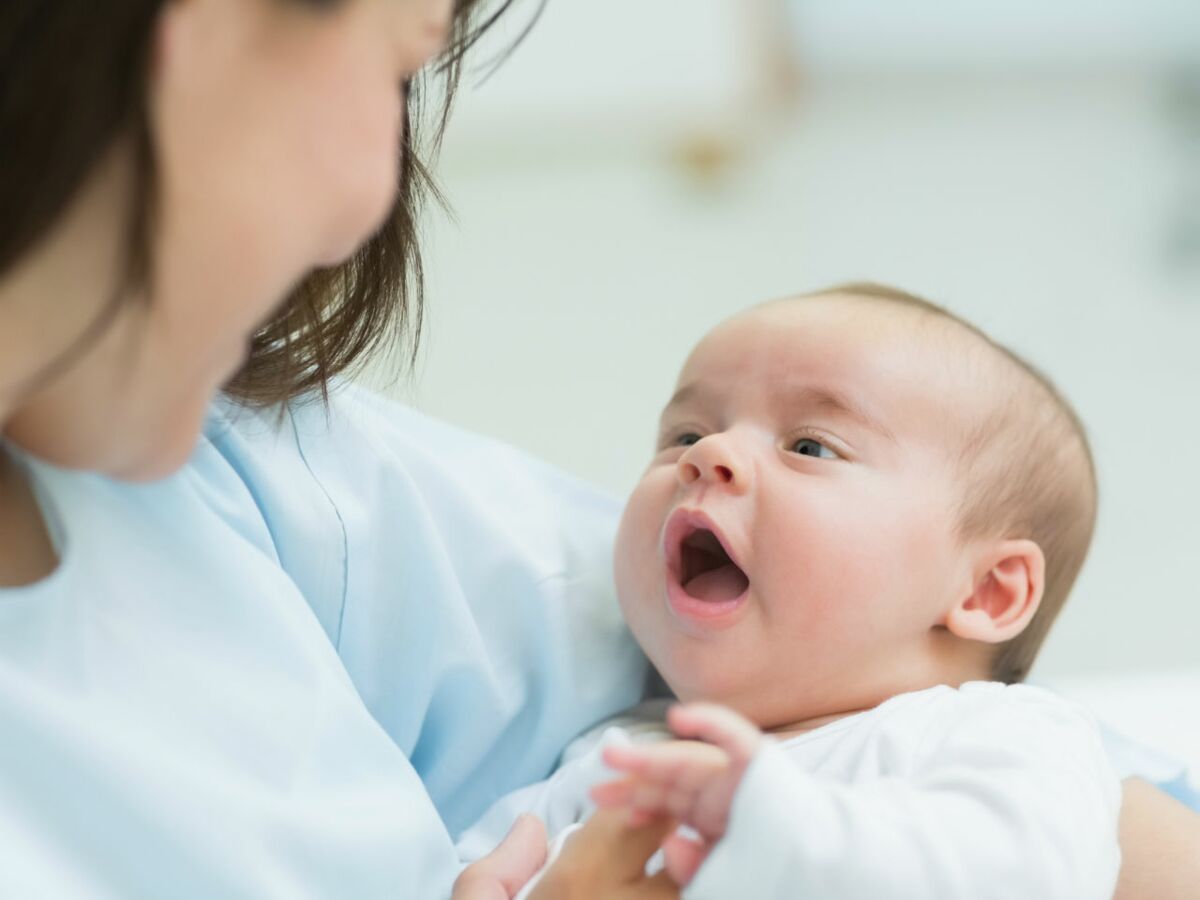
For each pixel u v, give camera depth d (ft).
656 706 3.26
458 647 2.85
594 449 7.17
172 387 1.71
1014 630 3.12
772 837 1.93
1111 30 11.51
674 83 10.78
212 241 1.60
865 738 2.63
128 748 1.89
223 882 1.92
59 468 2.02
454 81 2.48
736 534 2.92
